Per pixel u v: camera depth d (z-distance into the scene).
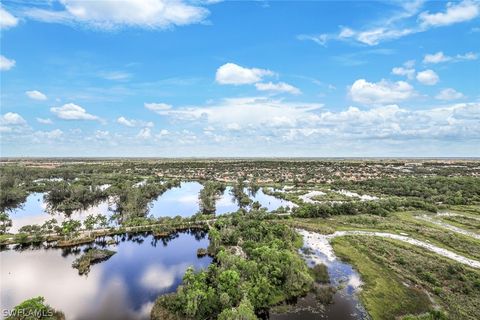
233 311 54.81
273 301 66.94
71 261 92.00
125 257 95.81
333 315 62.59
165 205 172.00
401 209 151.62
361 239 106.75
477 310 62.94
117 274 83.50
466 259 90.69
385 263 87.00
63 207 159.25
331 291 71.56
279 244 92.25
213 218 134.50
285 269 72.69
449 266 80.94
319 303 66.94
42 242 105.75
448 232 114.50
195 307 60.34
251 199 187.25
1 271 84.50
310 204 153.75
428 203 155.75
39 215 147.62
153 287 76.25
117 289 75.06
